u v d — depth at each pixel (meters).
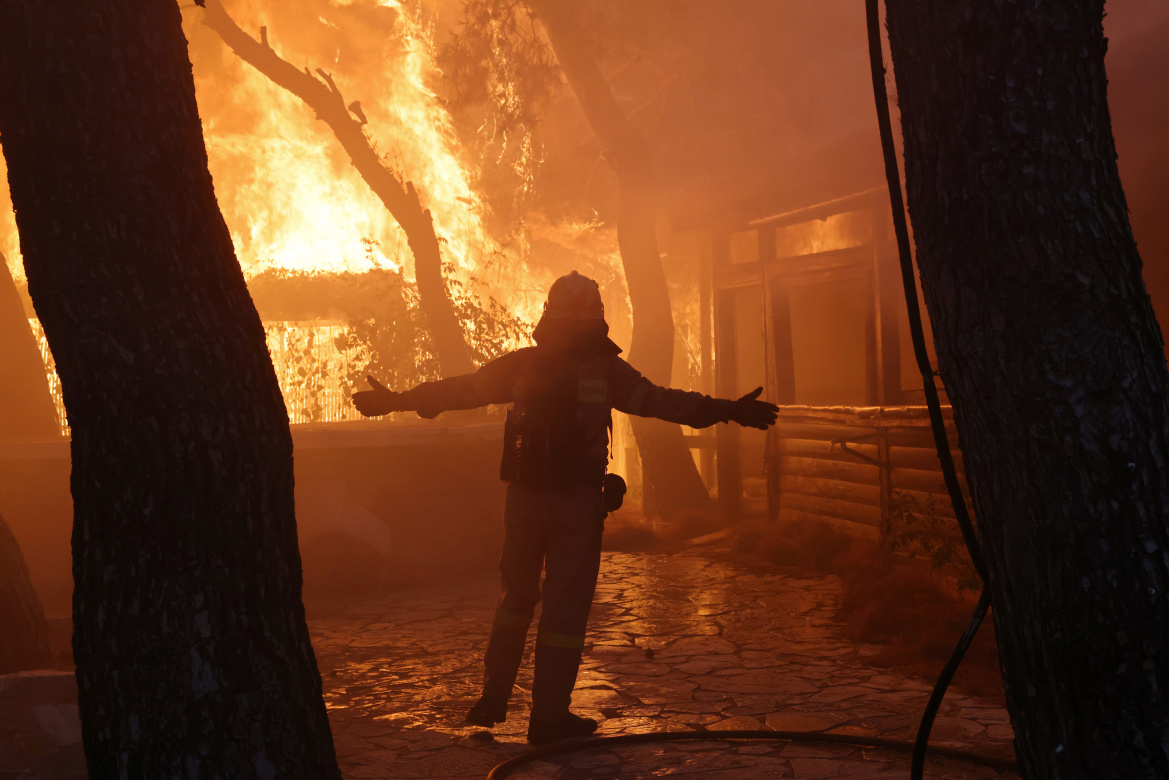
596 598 7.06
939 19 1.91
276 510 2.36
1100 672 1.78
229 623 2.23
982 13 1.86
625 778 3.51
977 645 4.97
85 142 2.18
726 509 10.38
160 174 2.23
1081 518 1.80
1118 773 1.77
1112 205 1.88
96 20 2.18
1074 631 1.80
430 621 6.50
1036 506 1.84
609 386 3.94
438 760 3.77
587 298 4.01
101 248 2.18
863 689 4.60
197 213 2.30
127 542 2.20
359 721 4.30
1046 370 1.83
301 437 8.00
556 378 3.93
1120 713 1.76
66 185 2.18
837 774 3.50
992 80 1.86
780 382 9.38
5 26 2.19
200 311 2.25
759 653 5.36
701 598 6.96
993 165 1.86
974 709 4.21
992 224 1.87
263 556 2.30
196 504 2.22
